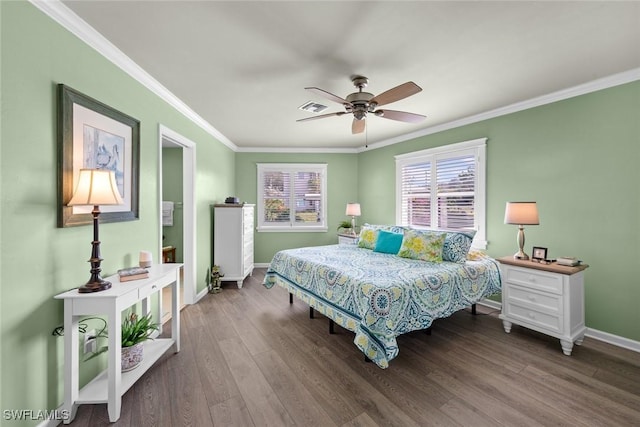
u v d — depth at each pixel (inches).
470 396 73.3
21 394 56.8
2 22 53.4
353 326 88.7
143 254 91.5
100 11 65.5
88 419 65.4
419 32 74.0
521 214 109.6
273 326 117.5
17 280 56.1
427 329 108.9
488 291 117.0
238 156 221.0
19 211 56.5
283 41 77.8
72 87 68.9
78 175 69.6
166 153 217.0
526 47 81.4
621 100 99.2
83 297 63.1
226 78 100.8
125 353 76.2
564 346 94.2
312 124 159.5
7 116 54.3
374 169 211.5
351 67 92.4
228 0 61.9
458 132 153.6
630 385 77.7
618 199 100.6
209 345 100.9
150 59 87.7
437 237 123.0
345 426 63.3
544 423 64.0
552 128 116.9
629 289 98.6
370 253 140.6
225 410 68.3
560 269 95.7
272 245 225.9
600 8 65.1
